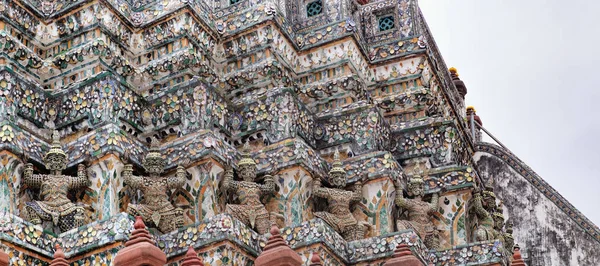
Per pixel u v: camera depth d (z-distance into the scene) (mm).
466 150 20250
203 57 18625
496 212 20188
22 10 17703
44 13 18078
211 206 16359
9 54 17016
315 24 19875
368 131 18438
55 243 14852
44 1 18172
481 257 17281
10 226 14414
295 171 17156
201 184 16469
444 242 18375
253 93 18750
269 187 16953
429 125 19312
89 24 17828
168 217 15891
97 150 15953
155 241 14820
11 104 16328
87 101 16781
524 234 22609
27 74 17328
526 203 22812
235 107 18062
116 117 16797
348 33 19453
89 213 15719
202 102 17234
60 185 15562
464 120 22609
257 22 18953
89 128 16688
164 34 18438
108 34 17953
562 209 22562
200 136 16703
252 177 16859
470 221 18812
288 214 17000
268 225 16547
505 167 23125
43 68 17562
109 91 16750
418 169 18719
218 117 17578
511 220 22734
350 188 17875
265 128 17812
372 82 20234
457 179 18625
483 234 18000
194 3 18625
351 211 17781
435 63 20578
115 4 18188
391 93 20109
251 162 16906
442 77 21047
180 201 16531
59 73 17641
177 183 16234
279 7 19531
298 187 17109
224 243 14961
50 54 17984
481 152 23375
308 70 19609
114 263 13703
